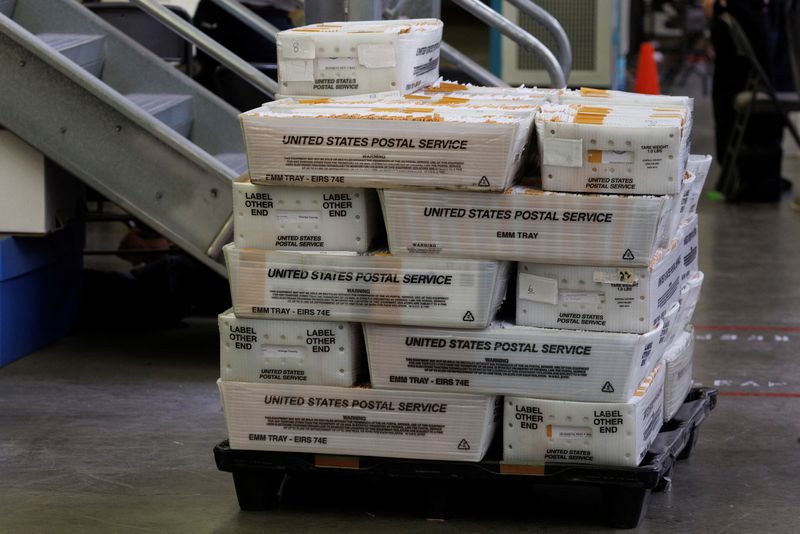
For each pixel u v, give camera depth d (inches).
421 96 148.9
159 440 175.0
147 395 199.2
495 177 130.7
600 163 130.3
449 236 133.7
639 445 136.8
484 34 768.3
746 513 145.7
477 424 138.0
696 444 173.2
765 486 155.5
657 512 145.9
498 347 135.6
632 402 134.6
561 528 141.0
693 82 695.1
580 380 134.7
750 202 393.7
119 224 363.9
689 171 152.2
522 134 132.9
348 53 145.8
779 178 392.8
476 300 134.3
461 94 153.6
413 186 132.9
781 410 190.4
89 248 328.2
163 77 237.5
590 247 131.8
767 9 382.6
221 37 265.4
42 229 220.5
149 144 201.2
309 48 146.3
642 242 130.6
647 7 684.7
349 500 150.9
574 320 134.6
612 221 130.6
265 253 137.9
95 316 252.5
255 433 142.9
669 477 153.0
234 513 146.6
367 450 140.9
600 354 133.6
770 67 383.6
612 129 129.1
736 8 380.2
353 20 189.5
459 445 138.8
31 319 228.1
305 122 133.5
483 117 132.6
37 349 231.0
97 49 236.8
